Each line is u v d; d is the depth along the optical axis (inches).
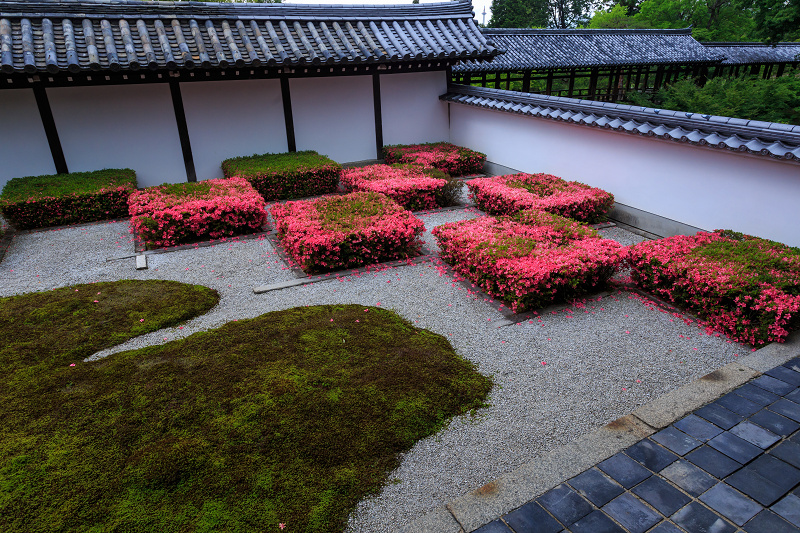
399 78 488.7
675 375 165.5
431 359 174.4
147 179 418.0
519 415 147.9
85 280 252.5
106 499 118.8
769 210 244.5
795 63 1034.1
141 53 361.1
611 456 127.4
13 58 328.5
